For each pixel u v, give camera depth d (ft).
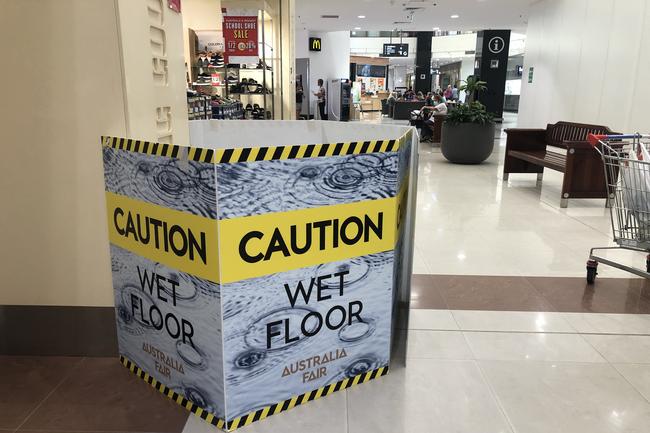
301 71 62.44
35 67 6.75
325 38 66.80
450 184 22.58
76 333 7.52
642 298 10.05
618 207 10.67
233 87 26.66
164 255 6.04
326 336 6.43
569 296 10.16
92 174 6.97
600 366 7.50
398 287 8.32
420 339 8.29
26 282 7.39
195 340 5.95
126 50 6.69
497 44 59.16
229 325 5.61
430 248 13.30
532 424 6.14
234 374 5.79
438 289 10.50
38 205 7.13
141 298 6.59
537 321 9.01
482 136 28.25
